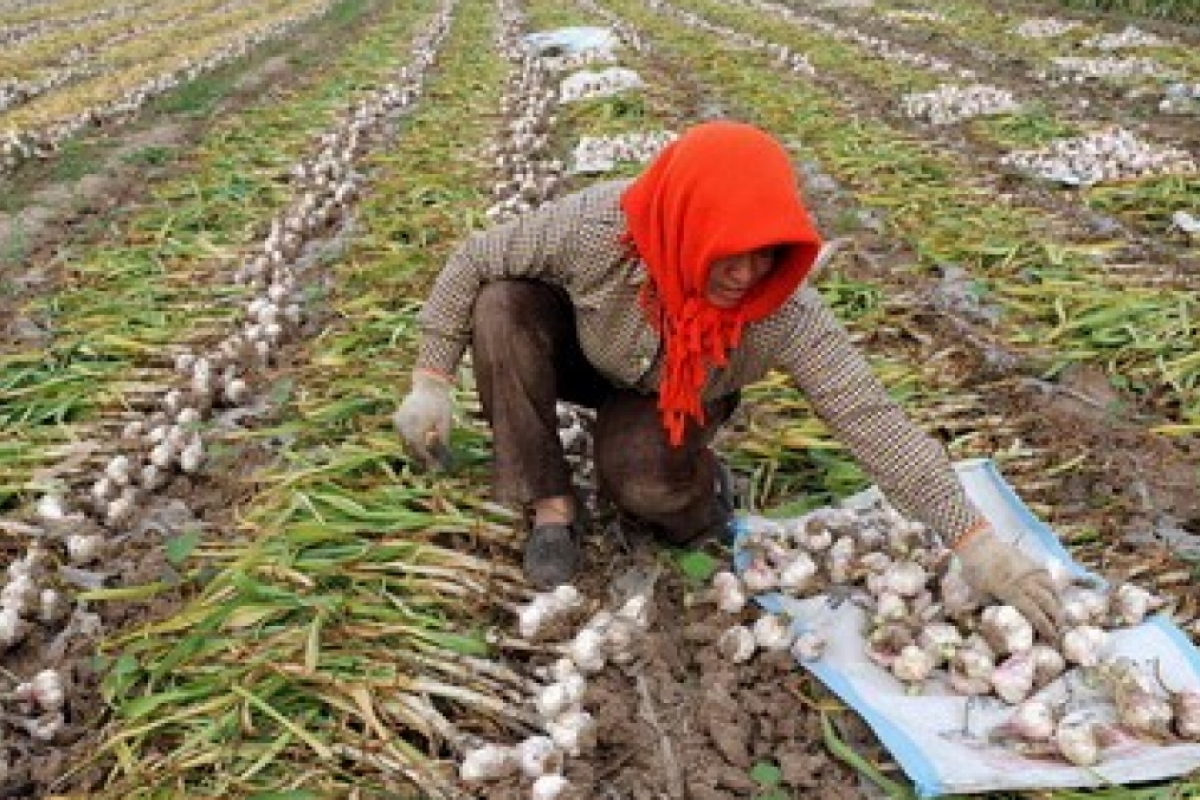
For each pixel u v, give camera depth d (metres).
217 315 5.60
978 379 4.70
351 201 7.59
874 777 2.77
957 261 5.95
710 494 3.50
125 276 6.22
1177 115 9.07
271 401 4.66
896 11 16.12
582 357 3.39
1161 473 4.00
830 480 3.86
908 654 2.97
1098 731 2.76
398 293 5.64
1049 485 3.94
